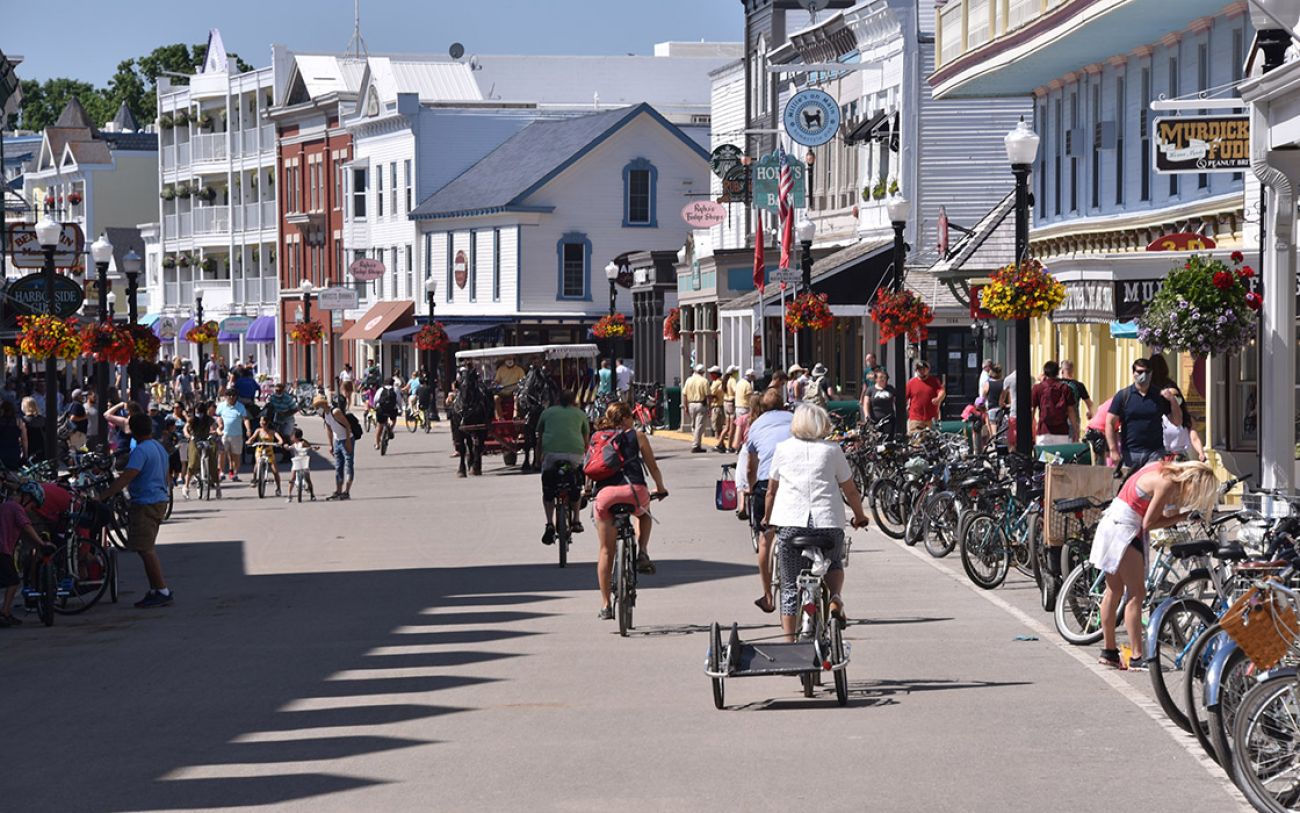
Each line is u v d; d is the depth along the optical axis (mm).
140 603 30516
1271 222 29938
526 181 120312
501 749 17422
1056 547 26094
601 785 15766
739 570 32594
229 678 22312
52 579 28469
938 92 60281
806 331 61312
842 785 15625
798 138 74438
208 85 157375
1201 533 21656
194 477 58719
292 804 15297
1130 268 40031
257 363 154875
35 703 21000
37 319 46938
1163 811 14594
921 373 51906
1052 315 43156
